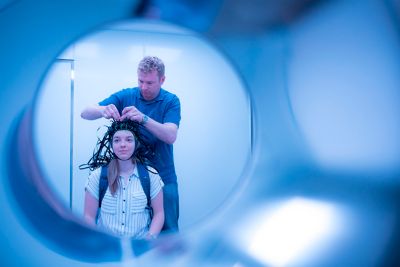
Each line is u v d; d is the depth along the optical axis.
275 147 0.54
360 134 0.47
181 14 0.51
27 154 0.53
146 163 1.50
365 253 0.44
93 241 0.52
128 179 1.43
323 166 0.49
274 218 0.50
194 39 2.07
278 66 0.53
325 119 0.50
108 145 1.63
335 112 0.49
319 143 0.50
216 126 2.11
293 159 0.52
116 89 1.97
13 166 0.49
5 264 0.44
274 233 0.49
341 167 0.48
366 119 0.47
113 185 1.41
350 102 0.48
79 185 1.94
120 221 1.42
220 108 2.11
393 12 0.45
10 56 0.47
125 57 1.98
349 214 0.46
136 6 0.49
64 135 1.92
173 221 1.64
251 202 0.54
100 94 1.95
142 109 1.62
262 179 0.55
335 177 0.48
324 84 0.50
